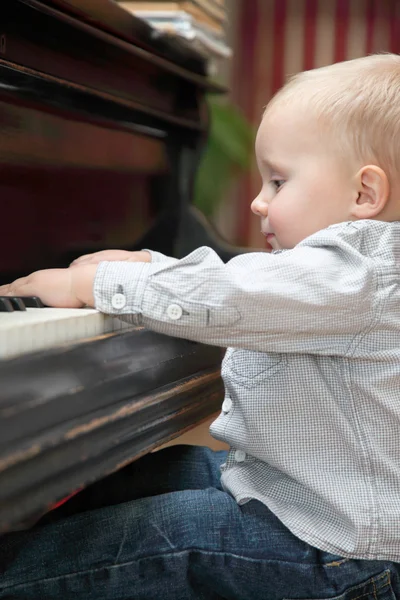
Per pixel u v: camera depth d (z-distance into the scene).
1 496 0.63
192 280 0.93
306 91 1.08
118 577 0.93
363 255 1.00
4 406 0.64
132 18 1.35
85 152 1.39
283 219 1.08
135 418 0.88
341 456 0.99
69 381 0.74
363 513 0.95
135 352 0.91
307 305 0.95
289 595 0.96
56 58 1.17
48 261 1.28
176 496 0.99
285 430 1.00
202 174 2.57
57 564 0.93
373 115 1.03
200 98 1.78
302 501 0.99
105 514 0.96
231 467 1.07
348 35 4.63
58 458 0.71
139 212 1.62
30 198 1.22
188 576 0.96
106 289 0.91
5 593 0.92
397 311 1.00
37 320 0.73
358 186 1.04
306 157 1.06
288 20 4.68
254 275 0.95
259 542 0.97
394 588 0.98
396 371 0.98
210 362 1.14
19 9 1.06
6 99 1.14
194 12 1.69
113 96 1.37
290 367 1.01
